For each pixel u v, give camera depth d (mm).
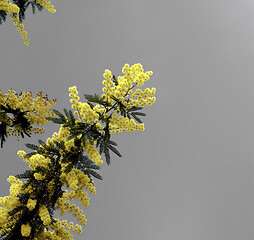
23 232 1946
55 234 1995
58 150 1996
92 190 1999
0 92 2084
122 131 2018
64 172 1977
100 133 1998
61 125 2010
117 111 1999
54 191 1978
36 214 1966
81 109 1988
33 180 1980
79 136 2000
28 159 2016
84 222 2006
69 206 2002
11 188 1980
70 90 1996
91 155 1994
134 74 1996
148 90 1996
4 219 1956
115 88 1995
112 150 1999
